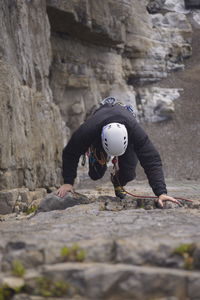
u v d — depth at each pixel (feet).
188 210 23.30
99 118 24.59
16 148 33.94
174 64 146.30
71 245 14.57
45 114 44.75
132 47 128.36
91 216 21.42
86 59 104.06
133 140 24.47
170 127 125.18
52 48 95.30
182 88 137.90
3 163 31.04
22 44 42.29
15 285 12.82
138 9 131.54
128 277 12.60
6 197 30.68
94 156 26.53
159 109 127.44
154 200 25.59
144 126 125.80
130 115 25.18
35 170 40.09
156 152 24.48
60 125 51.78
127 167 27.27
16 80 35.96
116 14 102.58
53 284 12.87
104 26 96.84
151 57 136.77
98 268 12.81
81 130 24.77
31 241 15.05
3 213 30.60
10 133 32.81
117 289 12.56
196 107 131.44
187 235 15.81
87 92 104.42
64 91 100.94
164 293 12.48
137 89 131.95
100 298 12.53
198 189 57.82
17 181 34.40
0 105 31.14
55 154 49.11
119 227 17.87
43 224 19.72
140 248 13.94
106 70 111.04
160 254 13.73
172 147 117.60
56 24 88.79
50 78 96.22
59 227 18.52
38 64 48.65
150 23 138.51
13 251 14.57
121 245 14.05
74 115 102.37
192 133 122.01
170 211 22.74
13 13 41.45
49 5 78.18
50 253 14.11
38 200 33.32
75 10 84.23
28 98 39.22
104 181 95.30
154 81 138.51
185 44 150.00
